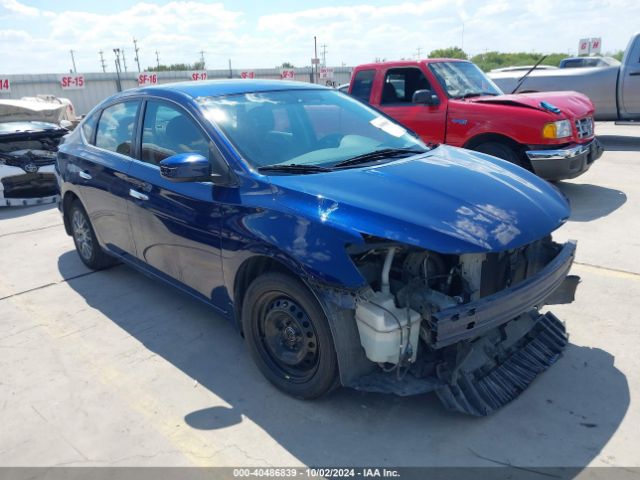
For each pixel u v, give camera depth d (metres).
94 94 32.53
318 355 2.86
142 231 4.01
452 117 7.14
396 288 2.78
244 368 3.44
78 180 4.73
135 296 4.64
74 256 5.80
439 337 2.47
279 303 2.98
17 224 7.33
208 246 3.32
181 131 3.60
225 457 2.64
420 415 2.88
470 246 2.50
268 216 2.88
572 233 5.66
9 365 3.59
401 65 7.73
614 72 10.92
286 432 2.80
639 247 5.16
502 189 3.02
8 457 2.71
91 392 3.24
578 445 2.61
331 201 2.71
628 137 12.53
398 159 3.41
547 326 3.43
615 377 3.12
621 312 3.88
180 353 3.66
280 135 3.50
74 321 4.21
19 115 9.61
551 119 6.38
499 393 2.90
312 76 42.31
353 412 2.94
